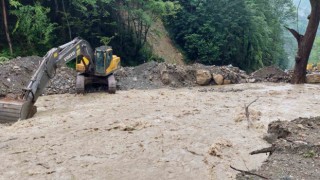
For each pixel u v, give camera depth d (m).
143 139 9.83
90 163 8.28
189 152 8.97
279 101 15.16
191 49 35.16
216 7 34.81
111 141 9.66
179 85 19.38
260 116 12.48
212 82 20.14
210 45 33.91
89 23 26.28
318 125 8.48
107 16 28.17
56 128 10.81
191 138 9.96
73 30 26.52
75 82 17.41
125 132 10.41
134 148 9.17
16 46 24.39
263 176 6.11
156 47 33.50
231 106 14.04
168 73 19.50
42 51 24.64
